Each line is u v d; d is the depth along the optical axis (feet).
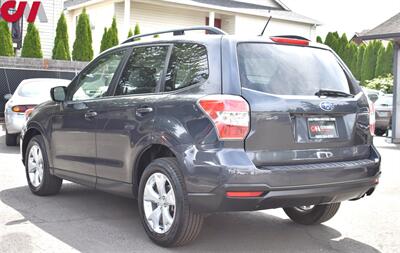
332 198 15.42
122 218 19.24
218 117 14.24
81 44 71.31
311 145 15.24
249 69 14.96
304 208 19.11
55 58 69.46
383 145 48.67
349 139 16.11
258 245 16.66
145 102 16.49
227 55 14.97
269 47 15.78
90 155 18.97
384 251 16.46
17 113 36.99
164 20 88.74
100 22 86.99
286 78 15.40
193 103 14.89
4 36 63.98
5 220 18.69
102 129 18.17
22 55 66.18
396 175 30.48
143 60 17.71
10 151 36.11
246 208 14.24
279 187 14.24
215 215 20.33
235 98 14.32
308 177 14.67
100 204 21.30
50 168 21.63
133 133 16.65
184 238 15.37
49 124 21.39
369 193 16.93
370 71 107.04
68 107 20.30
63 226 18.07
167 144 15.26
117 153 17.53
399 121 49.42
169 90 16.12
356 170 15.70
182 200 14.97
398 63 49.03
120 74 18.43
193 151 14.55
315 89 15.76
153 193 16.05
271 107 14.58
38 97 37.99
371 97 35.45
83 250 15.61
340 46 109.09
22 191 23.50
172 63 16.49
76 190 23.91
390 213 21.21
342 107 15.93
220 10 89.56
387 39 48.19
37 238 16.67
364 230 18.71
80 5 89.30
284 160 14.73
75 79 20.75
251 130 14.32
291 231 18.37
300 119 15.17
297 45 16.47
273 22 99.35
